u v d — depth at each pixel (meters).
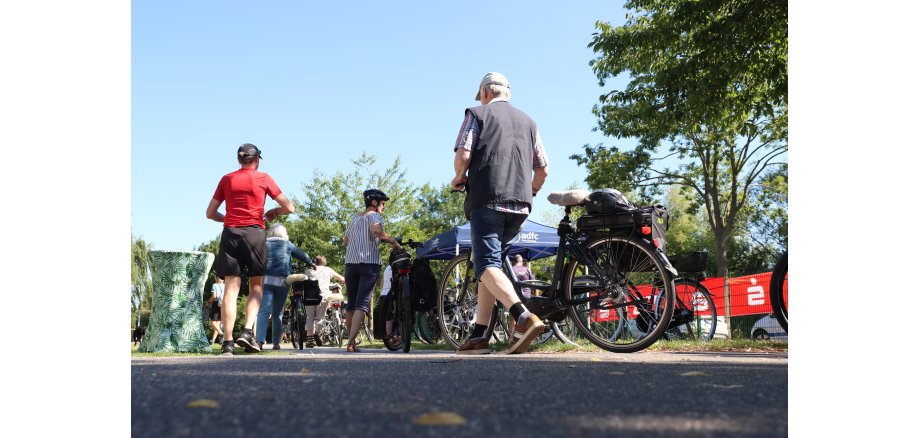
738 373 2.69
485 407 1.81
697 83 11.55
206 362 3.67
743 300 8.13
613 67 13.75
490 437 1.42
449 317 6.25
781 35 10.68
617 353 4.80
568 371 2.86
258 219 5.83
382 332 7.54
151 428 1.52
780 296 3.98
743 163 20.45
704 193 20.97
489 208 4.59
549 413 1.71
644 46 12.45
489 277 4.53
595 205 5.00
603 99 14.32
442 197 61.97
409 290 6.90
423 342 8.14
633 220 4.82
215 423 1.58
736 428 1.51
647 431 1.47
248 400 1.94
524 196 4.64
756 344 5.18
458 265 6.20
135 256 29.45
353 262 7.38
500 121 4.68
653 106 12.61
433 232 56.47
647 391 2.13
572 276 5.11
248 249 5.72
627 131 18.23
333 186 24.42
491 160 4.60
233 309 5.71
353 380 2.50
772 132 19.47
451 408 1.79
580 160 20.75
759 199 23.58
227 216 5.77
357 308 7.29
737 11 10.83
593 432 1.46
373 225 7.34
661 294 4.80
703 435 1.43
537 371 2.88
